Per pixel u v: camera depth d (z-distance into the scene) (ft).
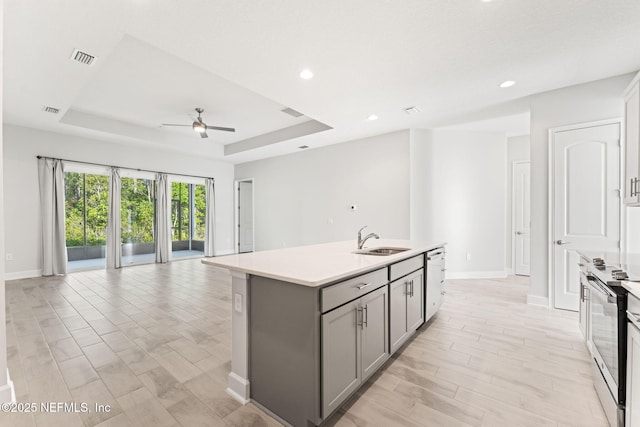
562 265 10.98
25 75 9.84
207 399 5.85
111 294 13.15
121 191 20.07
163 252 21.48
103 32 7.36
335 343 5.19
